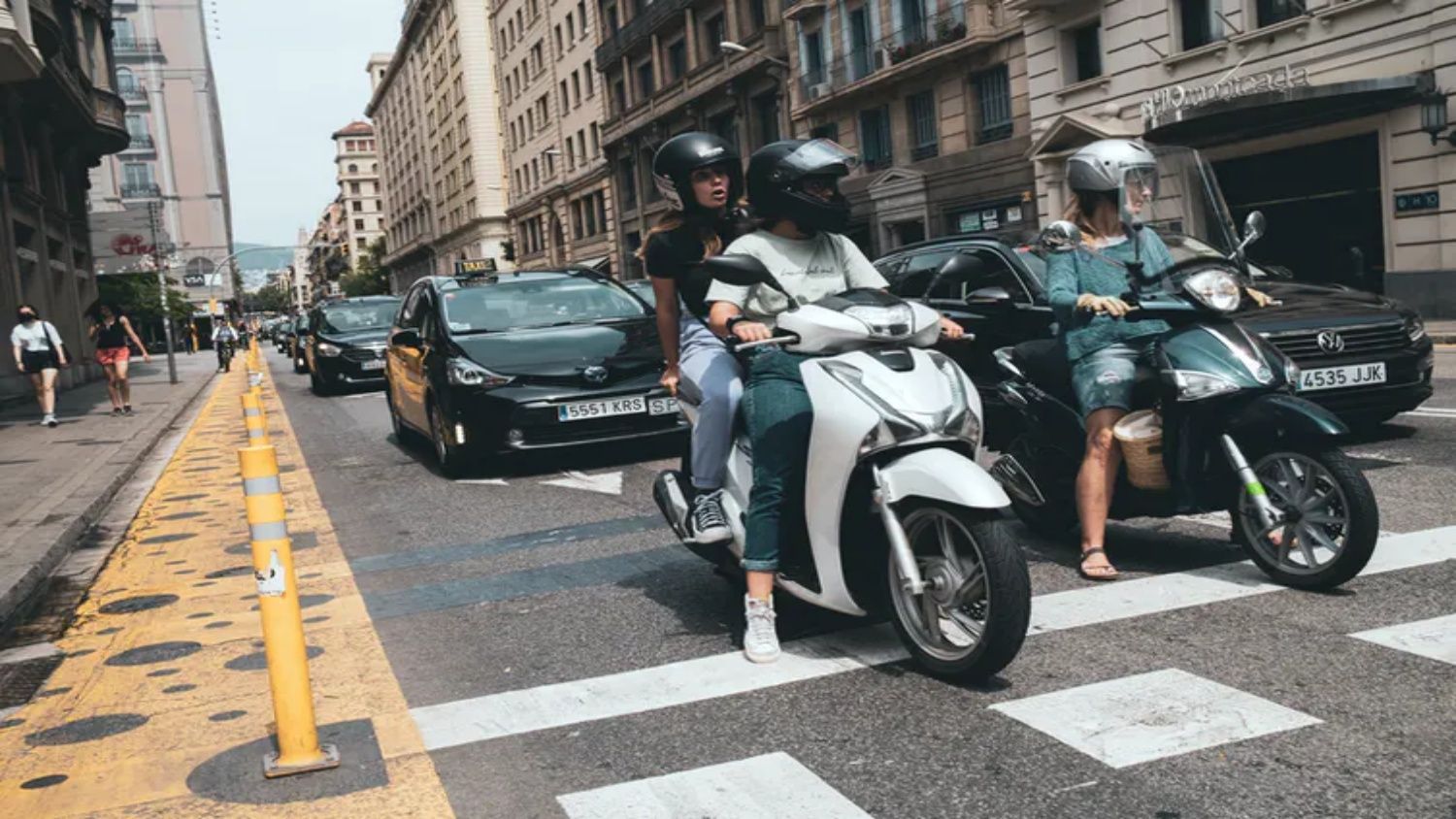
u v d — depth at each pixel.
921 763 3.18
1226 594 4.55
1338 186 20.25
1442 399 9.33
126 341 17.81
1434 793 2.79
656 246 4.70
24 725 3.99
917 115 30.69
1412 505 5.77
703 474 4.45
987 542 3.60
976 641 3.68
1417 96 18.25
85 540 7.75
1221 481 4.66
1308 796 2.82
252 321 120.88
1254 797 2.84
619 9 48.75
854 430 3.75
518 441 8.93
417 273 101.56
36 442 13.82
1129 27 23.50
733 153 4.64
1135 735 3.26
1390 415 7.93
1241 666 3.74
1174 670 3.75
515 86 67.75
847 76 32.38
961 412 3.82
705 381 4.39
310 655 4.60
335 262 165.75
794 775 3.16
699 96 41.00
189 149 76.50
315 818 3.05
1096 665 3.85
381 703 3.97
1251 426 4.45
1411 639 3.86
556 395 8.92
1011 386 5.46
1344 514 4.36
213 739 3.69
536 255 67.00
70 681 4.47
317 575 6.13
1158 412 4.68
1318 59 19.91
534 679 4.14
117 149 31.86
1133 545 5.50
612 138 50.50
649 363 9.27
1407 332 7.48
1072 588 4.80
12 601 5.73
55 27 22.11
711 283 4.21
